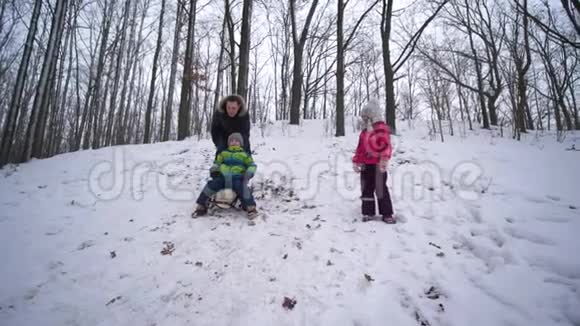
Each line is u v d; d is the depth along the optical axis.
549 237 2.38
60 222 3.36
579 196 3.04
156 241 2.81
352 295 1.98
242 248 2.62
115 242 2.85
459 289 1.99
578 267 1.99
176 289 2.11
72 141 19.53
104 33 14.75
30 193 4.31
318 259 2.40
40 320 1.90
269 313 1.83
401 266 2.29
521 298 1.84
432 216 3.09
